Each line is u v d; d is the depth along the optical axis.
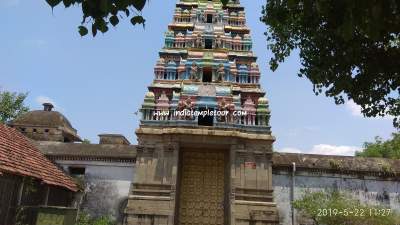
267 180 24.70
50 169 23.02
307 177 27.44
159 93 27.47
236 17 32.12
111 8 5.82
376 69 8.42
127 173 27.73
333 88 9.55
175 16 31.89
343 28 5.14
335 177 27.47
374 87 9.04
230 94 27.09
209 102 26.69
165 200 23.86
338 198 24.80
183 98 26.80
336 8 6.03
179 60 29.12
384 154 47.28
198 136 24.92
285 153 28.91
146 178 24.47
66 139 37.03
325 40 8.86
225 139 25.03
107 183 27.47
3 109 42.47
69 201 24.52
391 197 27.08
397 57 8.18
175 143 24.97
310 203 24.14
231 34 31.16
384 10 4.75
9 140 20.81
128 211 23.52
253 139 25.47
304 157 28.48
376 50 8.30
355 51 8.41
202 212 25.53
